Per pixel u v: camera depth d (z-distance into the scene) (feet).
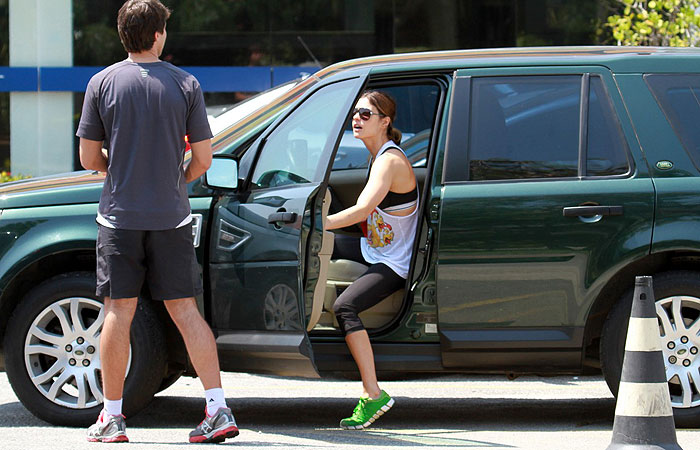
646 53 40.65
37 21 121.19
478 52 41.37
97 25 121.29
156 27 36.14
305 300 37.88
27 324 40.40
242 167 40.57
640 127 39.34
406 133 50.65
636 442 31.40
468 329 38.96
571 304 38.60
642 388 31.55
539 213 38.68
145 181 35.35
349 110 38.70
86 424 40.34
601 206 38.50
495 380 58.18
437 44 116.47
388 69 40.93
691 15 83.15
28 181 43.45
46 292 40.22
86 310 40.83
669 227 38.27
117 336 36.06
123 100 35.24
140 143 35.24
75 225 40.14
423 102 50.62
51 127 122.31
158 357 39.73
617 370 38.99
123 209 35.27
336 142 38.47
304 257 37.81
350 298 39.29
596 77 40.06
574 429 41.29
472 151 39.70
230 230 39.19
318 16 117.39
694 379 38.68
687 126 39.42
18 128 122.31
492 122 39.93
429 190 39.78
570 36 113.70
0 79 121.80
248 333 38.60
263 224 38.37
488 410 46.98
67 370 40.37
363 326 39.55
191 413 45.68
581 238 38.50
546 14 114.01
